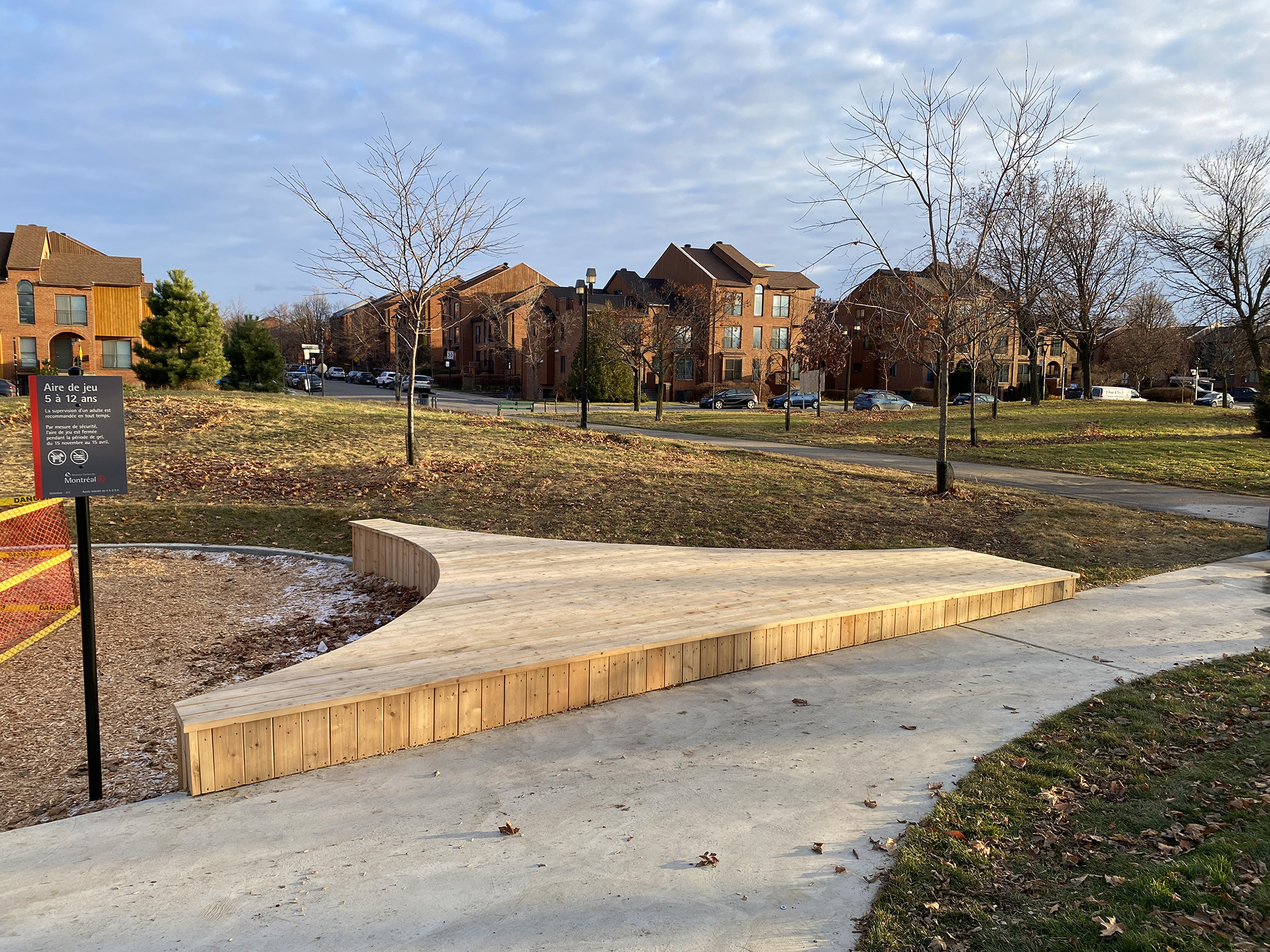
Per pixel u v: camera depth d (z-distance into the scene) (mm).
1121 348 53906
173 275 37781
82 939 2998
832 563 8969
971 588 7938
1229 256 27984
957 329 14008
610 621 6312
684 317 48594
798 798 4234
